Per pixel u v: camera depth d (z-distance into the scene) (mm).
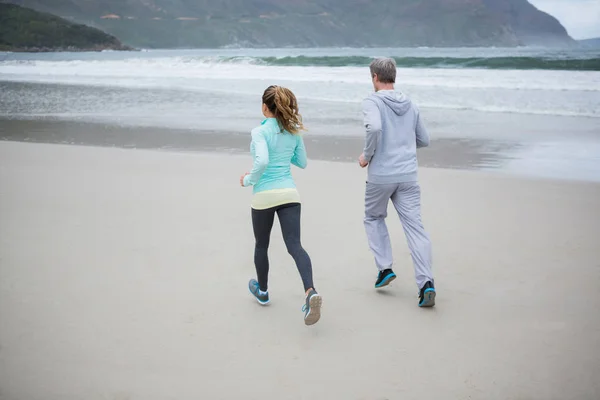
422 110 13625
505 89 15945
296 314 3387
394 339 3072
